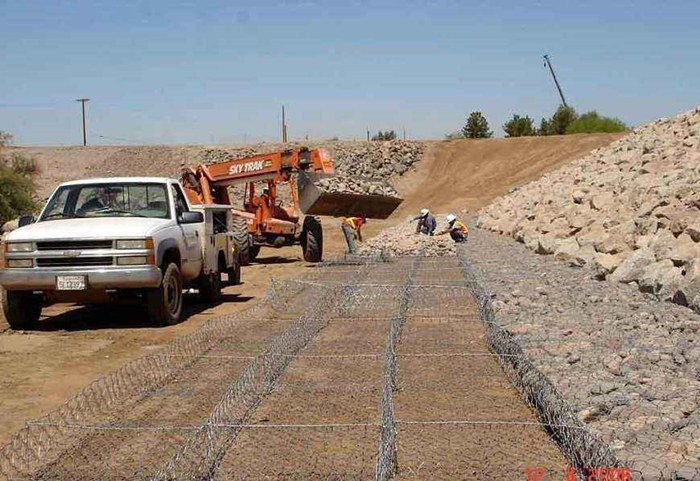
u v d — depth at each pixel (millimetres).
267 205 20859
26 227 10953
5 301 10781
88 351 9406
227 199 21203
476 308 10836
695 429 5285
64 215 11625
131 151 53938
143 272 10438
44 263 10461
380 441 5277
